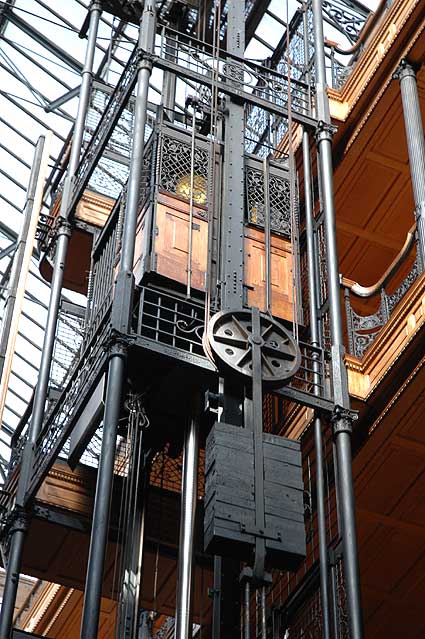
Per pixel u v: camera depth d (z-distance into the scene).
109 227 14.17
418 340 13.15
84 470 13.95
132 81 13.86
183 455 11.86
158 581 14.53
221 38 17.53
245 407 11.48
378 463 14.23
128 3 18.14
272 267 13.44
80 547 14.05
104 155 17.34
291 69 17.12
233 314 12.01
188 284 12.38
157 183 13.16
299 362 11.95
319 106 14.41
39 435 13.47
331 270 12.90
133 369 11.86
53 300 14.96
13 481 14.12
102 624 18.09
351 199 17.52
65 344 15.83
